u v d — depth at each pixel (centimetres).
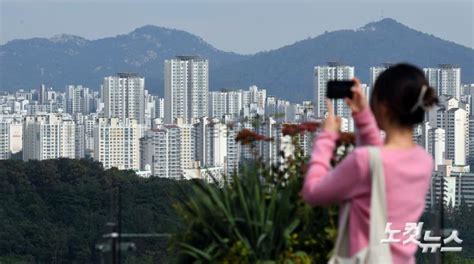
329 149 445
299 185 618
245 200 603
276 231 602
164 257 663
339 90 452
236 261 591
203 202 611
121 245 654
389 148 429
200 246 615
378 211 421
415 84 435
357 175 423
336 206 598
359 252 424
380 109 441
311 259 602
